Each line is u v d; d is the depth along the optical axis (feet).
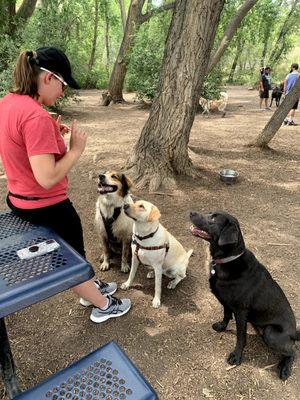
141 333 8.52
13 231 6.22
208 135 29.53
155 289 9.45
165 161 17.38
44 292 4.68
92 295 8.18
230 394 7.03
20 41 35.32
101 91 70.54
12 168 6.14
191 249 11.70
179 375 7.41
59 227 7.00
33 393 4.89
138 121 34.88
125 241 10.75
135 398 4.80
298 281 10.68
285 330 7.52
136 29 44.47
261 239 13.16
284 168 21.43
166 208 15.31
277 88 47.14
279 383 7.34
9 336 8.26
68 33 40.24
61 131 6.95
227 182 18.37
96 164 20.22
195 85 16.44
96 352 5.50
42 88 5.97
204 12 15.03
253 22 70.28
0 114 5.86
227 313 8.26
